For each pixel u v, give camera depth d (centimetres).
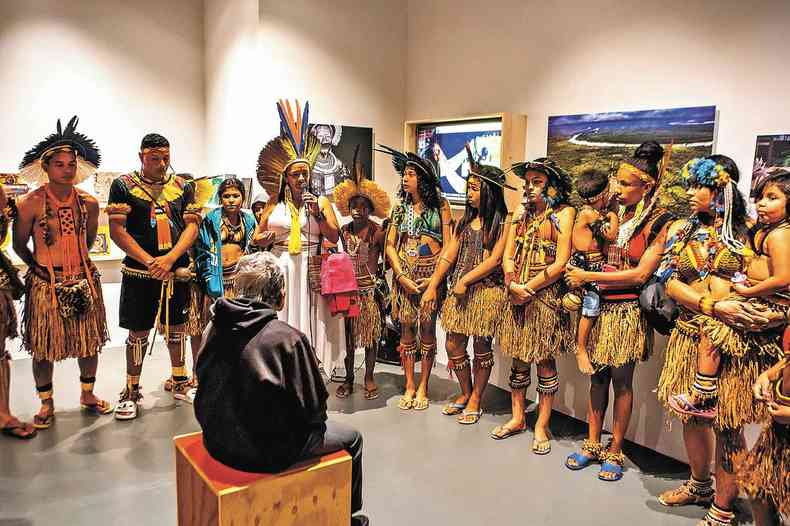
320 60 464
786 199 219
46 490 282
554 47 380
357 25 477
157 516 262
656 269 280
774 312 227
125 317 362
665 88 325
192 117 547
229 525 188
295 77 455
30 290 341
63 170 336
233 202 383
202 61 545
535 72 394
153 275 355
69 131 343
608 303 294
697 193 248
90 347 353
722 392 241
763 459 200
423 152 466
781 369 202
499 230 341
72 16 489
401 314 384
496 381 423
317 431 202
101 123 509
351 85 480
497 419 370
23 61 476
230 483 191
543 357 322
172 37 530
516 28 404
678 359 261
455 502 277
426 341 385
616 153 348
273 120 450
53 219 339
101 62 504
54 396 395
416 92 496
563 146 376
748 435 285
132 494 280
